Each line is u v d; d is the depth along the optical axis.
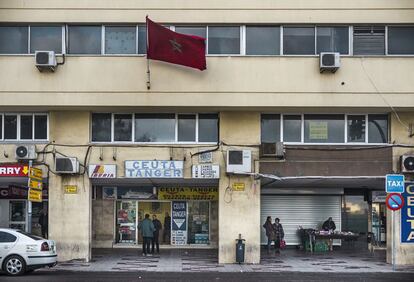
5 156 20.38
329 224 25.83
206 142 20.94
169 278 16.55
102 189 26.28
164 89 19.61
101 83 19.70
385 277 17.19
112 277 16.64
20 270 16.72
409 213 20.73
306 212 26.42
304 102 19.67
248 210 20.45
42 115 20.88
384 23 20.03
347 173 20.61
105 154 20.59
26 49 20.19
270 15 19.95
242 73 19.73
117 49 20.20
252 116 20.67
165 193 26.23
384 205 26.73
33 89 19.69
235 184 20.55
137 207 26.39
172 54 19.22
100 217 26.28
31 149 20.11
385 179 19.89
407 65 19.83
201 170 20.47
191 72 19.69
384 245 26.39
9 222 25.84
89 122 20.75
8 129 20.84
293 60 19.81
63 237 20.44
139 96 19.61
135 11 19.95
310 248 25.41
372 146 20.75
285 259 22.20
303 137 20.91
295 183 23.50
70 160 20.16
